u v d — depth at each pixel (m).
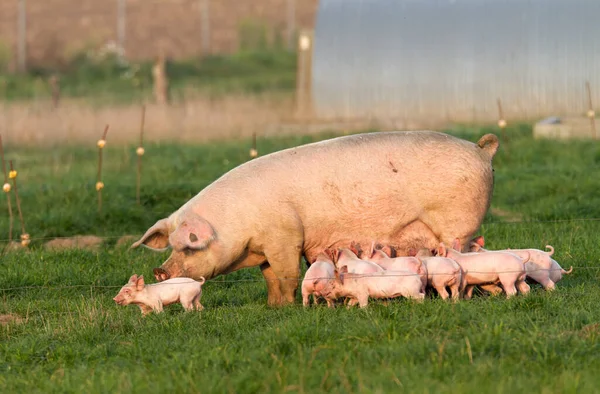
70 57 86.00
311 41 59.84
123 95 72.12
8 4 95.88
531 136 47.62
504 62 52.62
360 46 55.94
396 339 16.64
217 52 90.06
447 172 21.61
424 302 19.16
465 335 16.47
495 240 28.27
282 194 21.50
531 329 16.73
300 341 16.89
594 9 51.56
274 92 72.38
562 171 39.38
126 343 18.61
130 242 30.23
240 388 14.33
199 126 60.03
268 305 22.00
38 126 59.88
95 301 21.95
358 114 55.47
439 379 14.44
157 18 96.69
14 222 33.84
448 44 53.97
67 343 18.77
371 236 21.81
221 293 23.67
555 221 30.55
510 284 20.52
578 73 51.22
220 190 21.77
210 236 21.22
